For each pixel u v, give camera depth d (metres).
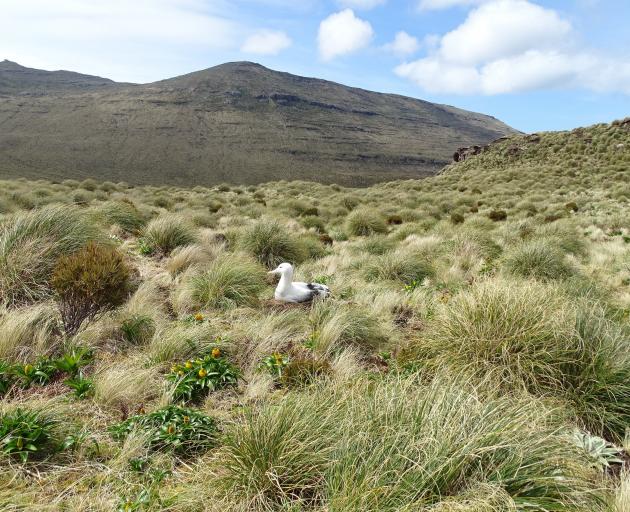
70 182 32.41
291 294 7.00
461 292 5.55
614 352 4.36
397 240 14.54
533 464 2.87
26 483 3.00
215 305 6.70
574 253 11.86
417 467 2.70
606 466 3.36
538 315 4.71
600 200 25.66
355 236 16.16
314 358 5.06
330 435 3.11
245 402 4.20
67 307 5.34
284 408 3.29
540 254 9.30
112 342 5.25
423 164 192.12
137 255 9.16
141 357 4.93
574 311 4.92
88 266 5.11
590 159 45.53
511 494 2.74
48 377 4.22
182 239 9.88
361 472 2.72
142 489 2.98
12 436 3.22
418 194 33.59
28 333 4.86
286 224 16.78
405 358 5.10
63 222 7.11
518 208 23.14
